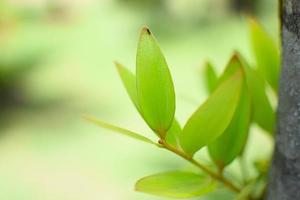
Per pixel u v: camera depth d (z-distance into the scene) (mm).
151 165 1725
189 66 2324
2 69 2227
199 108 347
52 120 2086
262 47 430
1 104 2168
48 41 2490
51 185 1793
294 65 339
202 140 355
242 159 429
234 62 376
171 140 369
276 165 373
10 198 1756
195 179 381
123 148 1857
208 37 2564
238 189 404
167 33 2646
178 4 2918
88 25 2730
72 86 2293
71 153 1897
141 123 2012
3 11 2383
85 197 1732
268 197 391
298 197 362
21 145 1962
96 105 2154
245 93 384
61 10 2773
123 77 379
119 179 1754
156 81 347
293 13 334
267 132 426
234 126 389
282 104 355
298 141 350
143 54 345
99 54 2516
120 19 2852
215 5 2811
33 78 2301
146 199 1624
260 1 2672
